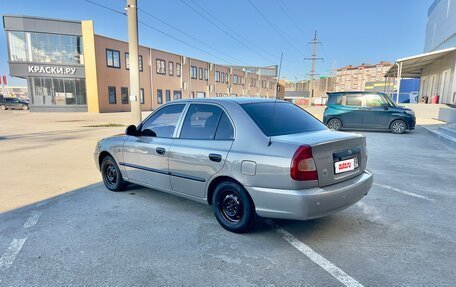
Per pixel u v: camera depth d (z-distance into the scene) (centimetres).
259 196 311
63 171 643
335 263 281
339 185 318
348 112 1305
